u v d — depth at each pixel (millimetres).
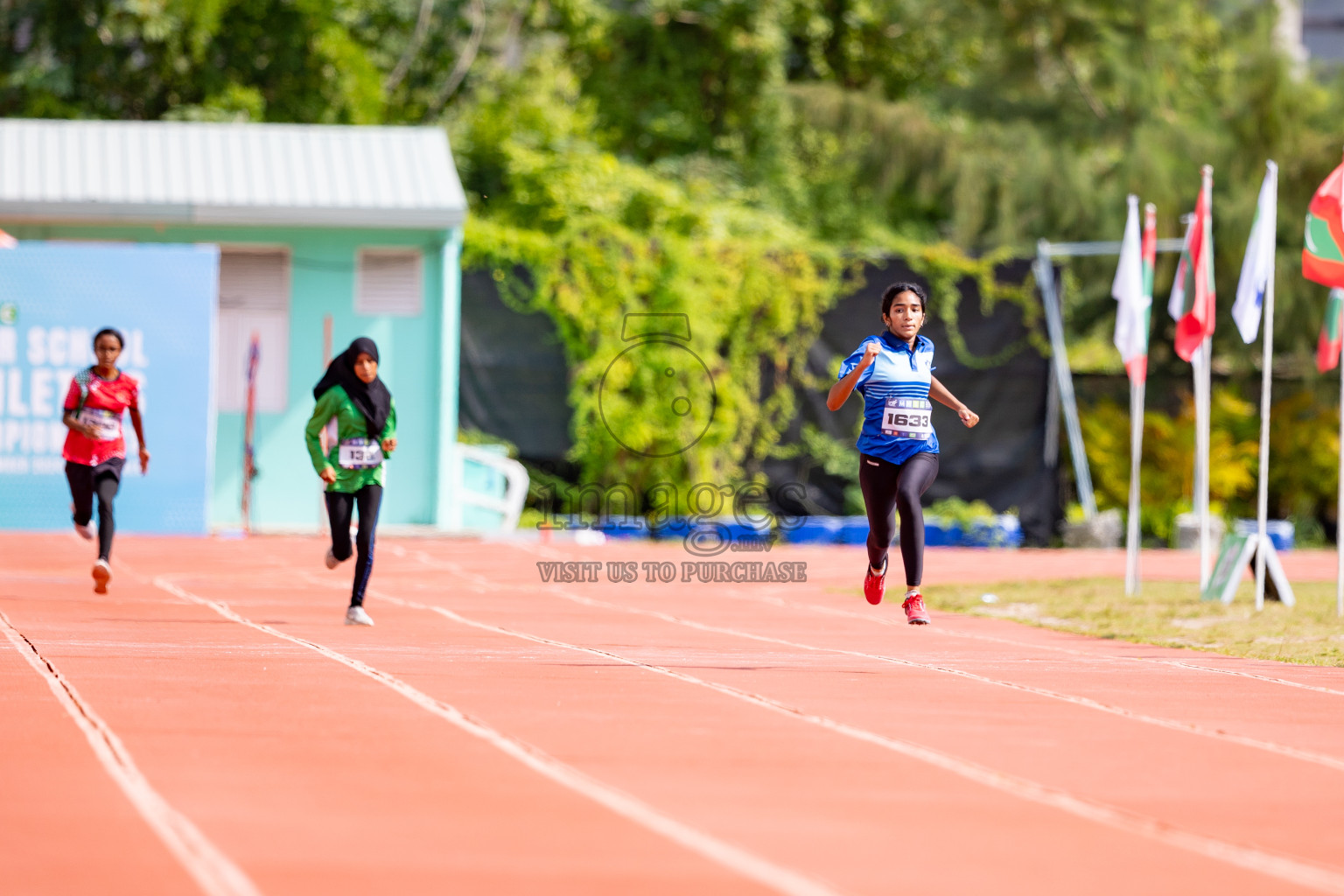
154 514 72625
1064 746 26234
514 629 41719
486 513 80562
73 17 115312
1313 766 25281
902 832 20359
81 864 18047
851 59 131125
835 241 121312
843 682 32750
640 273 82875
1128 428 92188
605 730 26641
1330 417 95500
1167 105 118438
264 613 43781
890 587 57688
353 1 125188
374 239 79688
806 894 17500
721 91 127250
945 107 127062
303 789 21906
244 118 113688
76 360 72500
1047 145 114500
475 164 113188
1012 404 86438
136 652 34656
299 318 79438
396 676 31984
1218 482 90562
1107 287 106125
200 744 24688
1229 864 19328
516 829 20062
